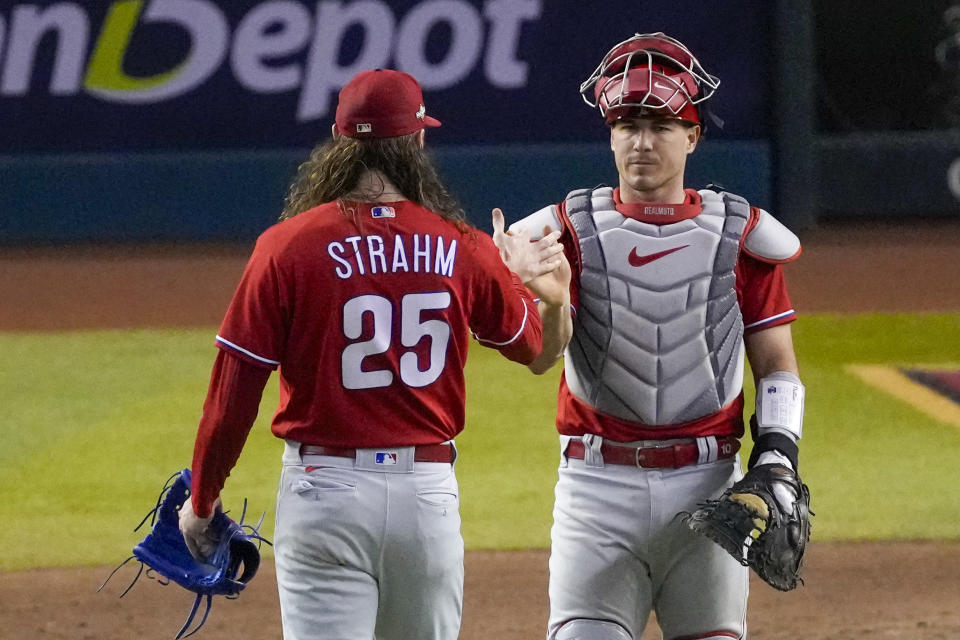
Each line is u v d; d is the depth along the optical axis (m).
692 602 12.26
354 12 62.78
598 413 12.24
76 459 28.62
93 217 63.50
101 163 63.06
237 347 10.64
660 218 11.95
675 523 12.02
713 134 62.59
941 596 20.08
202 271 56.44
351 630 10.98
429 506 11.02
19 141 63.62
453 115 62.91
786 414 11.96
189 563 11.81
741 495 11.17
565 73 62.41
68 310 48.47
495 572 21.72
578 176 62.06
